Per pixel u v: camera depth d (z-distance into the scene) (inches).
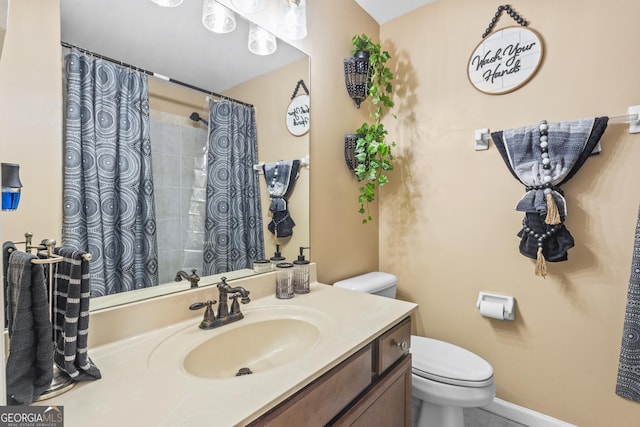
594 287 53.8
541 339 58.7
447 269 69.7
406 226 75.9
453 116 68.3
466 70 66.5
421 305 73.6
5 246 25.0
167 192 40.8
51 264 26.5
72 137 32.2
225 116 47.5
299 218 59.0
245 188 50.3
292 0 52.3
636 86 49.9
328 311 43.5
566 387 56.4
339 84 68.4
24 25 28.9
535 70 58.3
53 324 26.4
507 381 62.5
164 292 39.6
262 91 52.6
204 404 23.1
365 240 75.8
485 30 64.0
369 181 74.6
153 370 28.1
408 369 44.8
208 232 45.3
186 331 36.7
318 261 62.9
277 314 43.1
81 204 32.8
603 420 53.1
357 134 68.9
